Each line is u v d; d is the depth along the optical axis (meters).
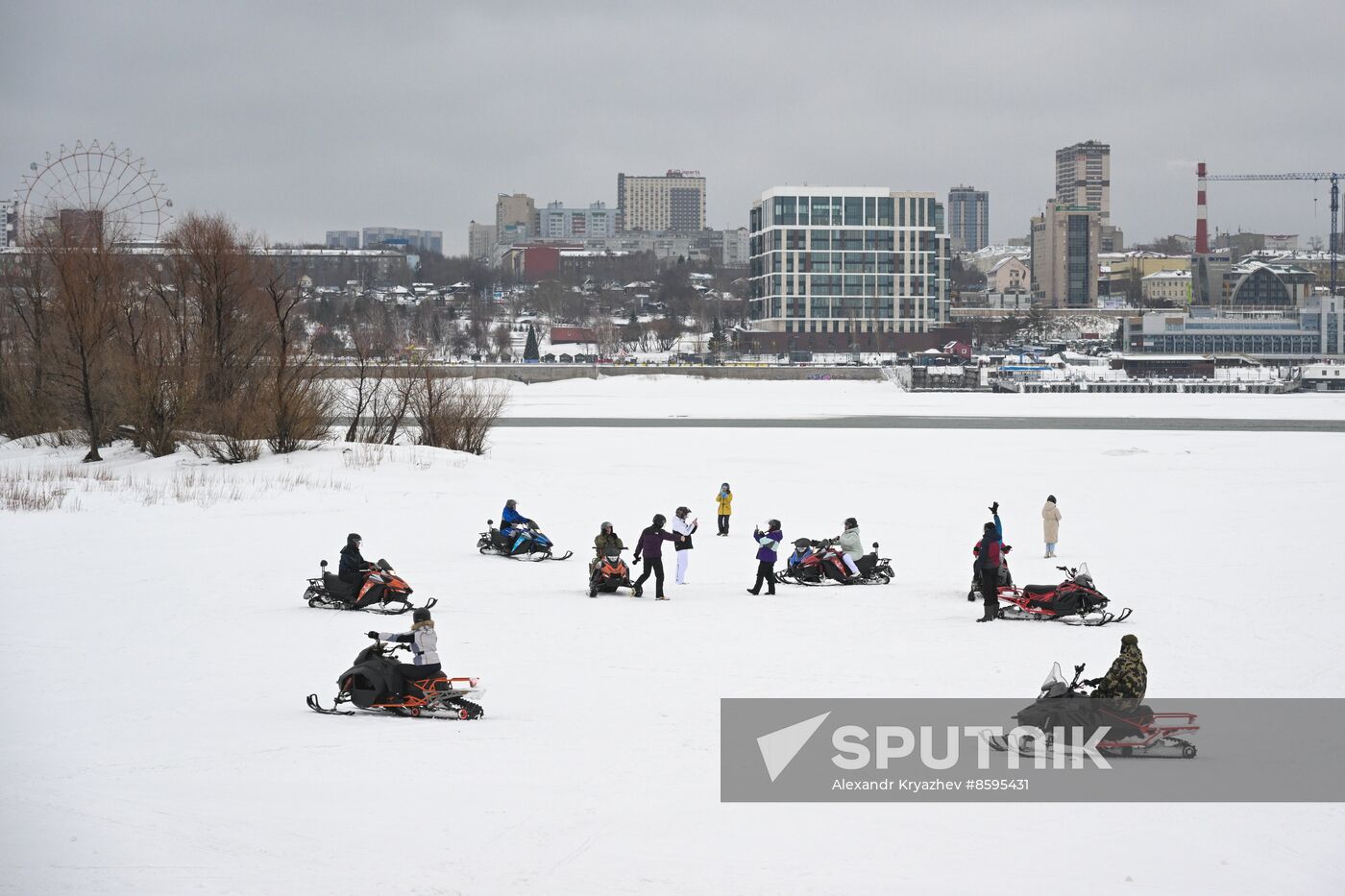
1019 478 166.38
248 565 85.88
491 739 41.59
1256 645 59.16
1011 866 29.75
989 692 48.97
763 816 33.50
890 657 56.59
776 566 92.31
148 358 168.62
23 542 95.25
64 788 35.09
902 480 163.00
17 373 196.12
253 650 58.06
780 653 57.59
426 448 170.62
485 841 31.12
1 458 173.75
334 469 149.62
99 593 73.94
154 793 34.75
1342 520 115.31
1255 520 116.69
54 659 55.50
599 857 30.17
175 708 46.16
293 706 46.72
